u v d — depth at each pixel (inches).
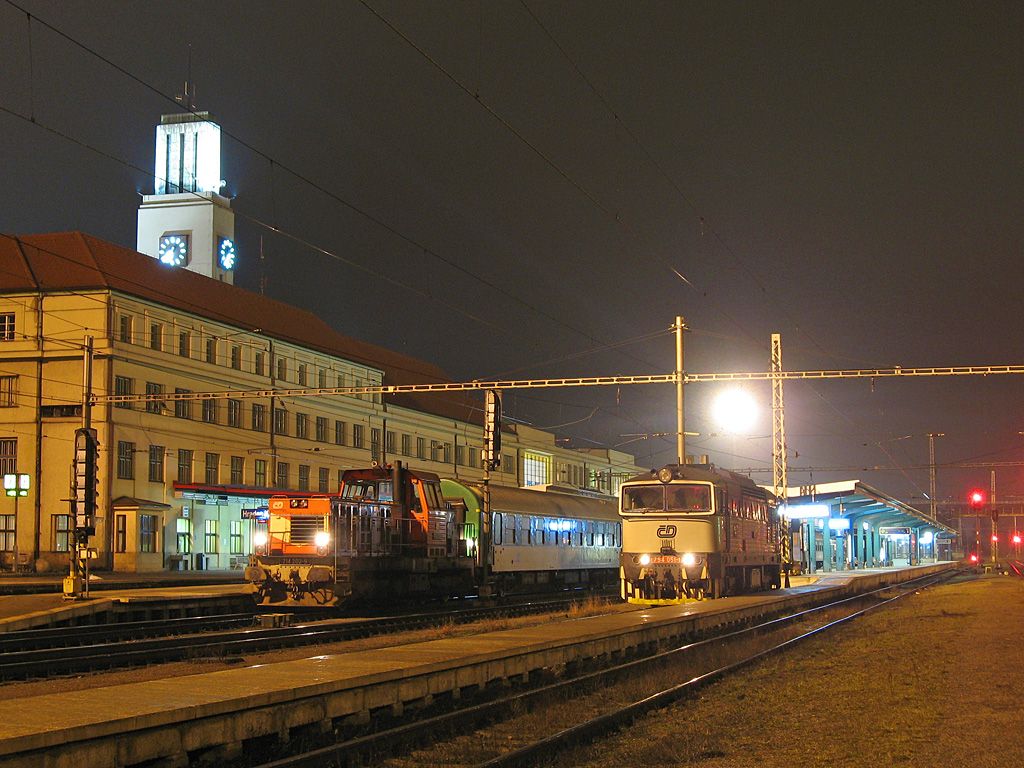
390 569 1289.4
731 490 1411.2
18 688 636.7
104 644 826.2
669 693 612.1
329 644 882.1
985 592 1668.3
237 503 2504.9
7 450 2212.1
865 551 3496.6
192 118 3346.5
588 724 511.2
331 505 1190.3
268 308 2844.5
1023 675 679.7
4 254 2293.3
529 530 1685.5
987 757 444.8
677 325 1471.5
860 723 540.4
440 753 474.9
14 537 2186.3
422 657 601.6
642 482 1352.1
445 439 3408.0
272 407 2640.3
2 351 2212.1
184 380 2372.0
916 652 856.9
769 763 454.6
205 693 457.1
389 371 3314.5
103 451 2146.9
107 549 2129.7
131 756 394.3
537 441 3841.0
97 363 2166.6
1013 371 1230.3
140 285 2340.1
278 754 456.1
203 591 1378.0
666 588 1326.3
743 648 873.5
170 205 3248.0
